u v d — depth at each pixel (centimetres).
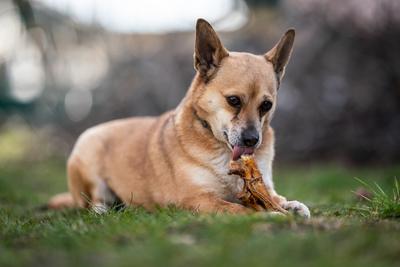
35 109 1798
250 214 515
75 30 1755
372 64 1427
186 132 633
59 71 1741
